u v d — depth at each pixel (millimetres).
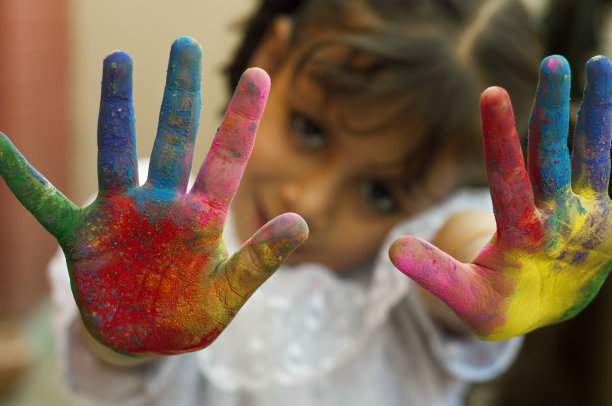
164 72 1970
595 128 404
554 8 1158
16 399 1609
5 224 1765
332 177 694
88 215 399
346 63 674
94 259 398
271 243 373
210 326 392
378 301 717
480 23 723
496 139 384
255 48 832
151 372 664
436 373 773
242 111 392
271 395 762
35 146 1848
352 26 701
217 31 1936
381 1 710
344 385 765
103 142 393
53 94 1945
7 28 1646
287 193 691
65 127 2061
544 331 1568
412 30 689
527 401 1476
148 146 1942
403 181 692
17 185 390
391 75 660
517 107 737
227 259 395
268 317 761
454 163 711
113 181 396
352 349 731
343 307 761
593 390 1401
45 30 1864
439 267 383
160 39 1962
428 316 724
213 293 388
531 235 398
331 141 690
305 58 690
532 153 398
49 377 1702
